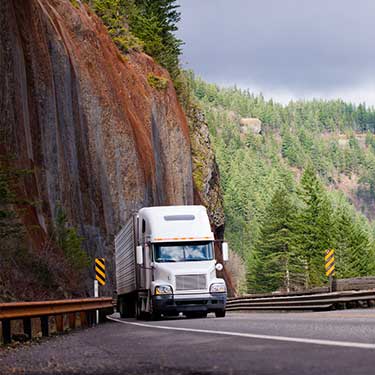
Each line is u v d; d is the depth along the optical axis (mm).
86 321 29094
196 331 16859
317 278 112375
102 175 70875
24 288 33969
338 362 7988
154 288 31797
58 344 15875
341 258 116375
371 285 38875
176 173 101688
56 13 71875
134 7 114000
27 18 55719
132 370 8602
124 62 93375
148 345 12922
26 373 8984
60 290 38719
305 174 116125
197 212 33719
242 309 51875
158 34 122938
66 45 68500
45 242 44375
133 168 79375
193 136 125688
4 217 32938
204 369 8211
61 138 60406
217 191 129000
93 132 71125
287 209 134000
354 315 21250
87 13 86938
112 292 63969
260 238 142000
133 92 91625
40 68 55812
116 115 77938
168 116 102125
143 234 34219
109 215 70375
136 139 85375
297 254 116125
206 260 32469
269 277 139000
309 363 8102
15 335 19953
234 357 9406
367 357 8273
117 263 47750
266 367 7996
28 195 46219
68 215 57312
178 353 10664
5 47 47844
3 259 34438
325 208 116188
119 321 34094
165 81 103312
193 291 31922
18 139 46938
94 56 77000
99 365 9500
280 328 15766
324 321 17953
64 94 63000
